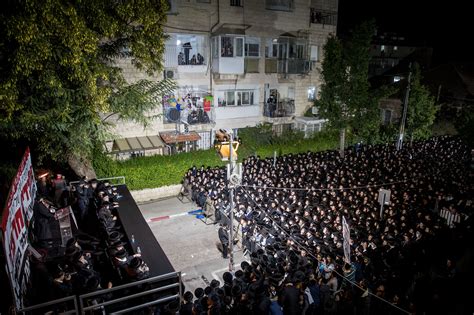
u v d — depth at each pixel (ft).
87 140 51.01
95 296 25.27
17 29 35.45
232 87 82.28
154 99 58.34
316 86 95.91
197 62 76.59
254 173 63.21
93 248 35.22
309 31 90.74
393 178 62.64
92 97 46.57
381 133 95.61
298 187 57.26
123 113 53.78
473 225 43.68
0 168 46.68
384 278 36.24
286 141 86.94
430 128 103.19
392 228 42.98
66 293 25.44
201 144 80.94
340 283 36.52
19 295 21.95
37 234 32.32
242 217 46.88
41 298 24.88
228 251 47.01
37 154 54.85
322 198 52.90
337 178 61.26
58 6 37.32
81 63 43.80
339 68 78.38
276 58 86.94
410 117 90.27
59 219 36.86
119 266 29.48
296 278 32.83
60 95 44.55
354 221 45.47
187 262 46.37
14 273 21.52
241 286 31.55
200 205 60.03
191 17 73.41
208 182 61.41
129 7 45.52
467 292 32.22
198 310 28.50
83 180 46.26
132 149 67.82
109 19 44.39
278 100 91.15
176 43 72.95
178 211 62.08
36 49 37.81
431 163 72.90
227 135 38.50
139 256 29.66
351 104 79.05
